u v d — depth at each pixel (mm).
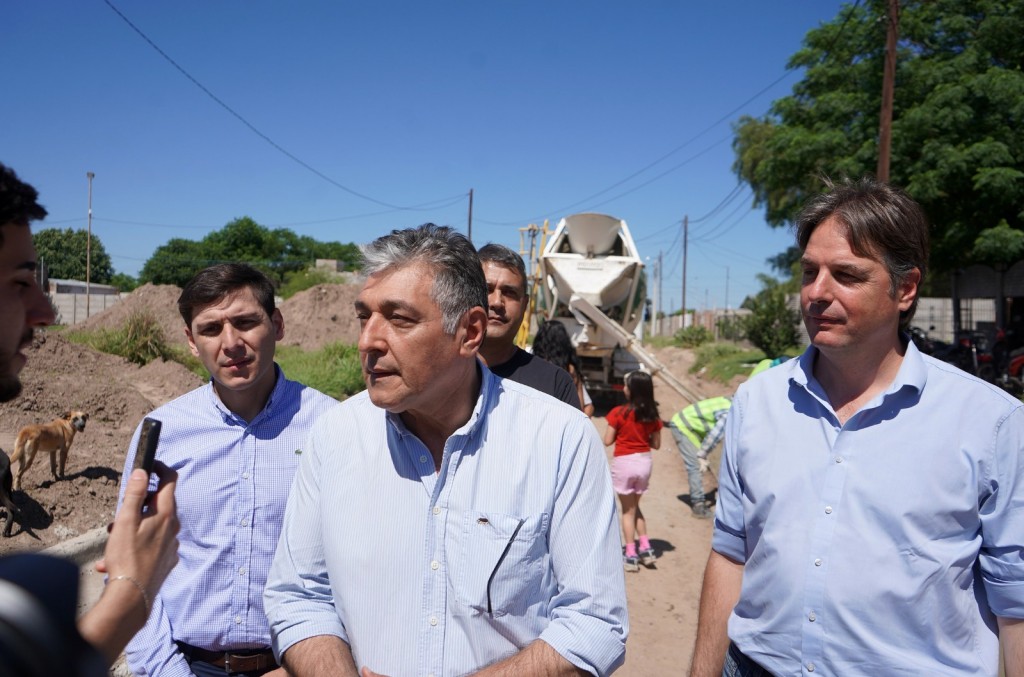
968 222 16219
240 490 2568
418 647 1811
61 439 5289
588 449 1946
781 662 2021
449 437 1869
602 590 1838
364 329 1847
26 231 1252
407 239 1879
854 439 2006
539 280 14914
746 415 2256
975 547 1894
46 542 4469
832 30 18469
